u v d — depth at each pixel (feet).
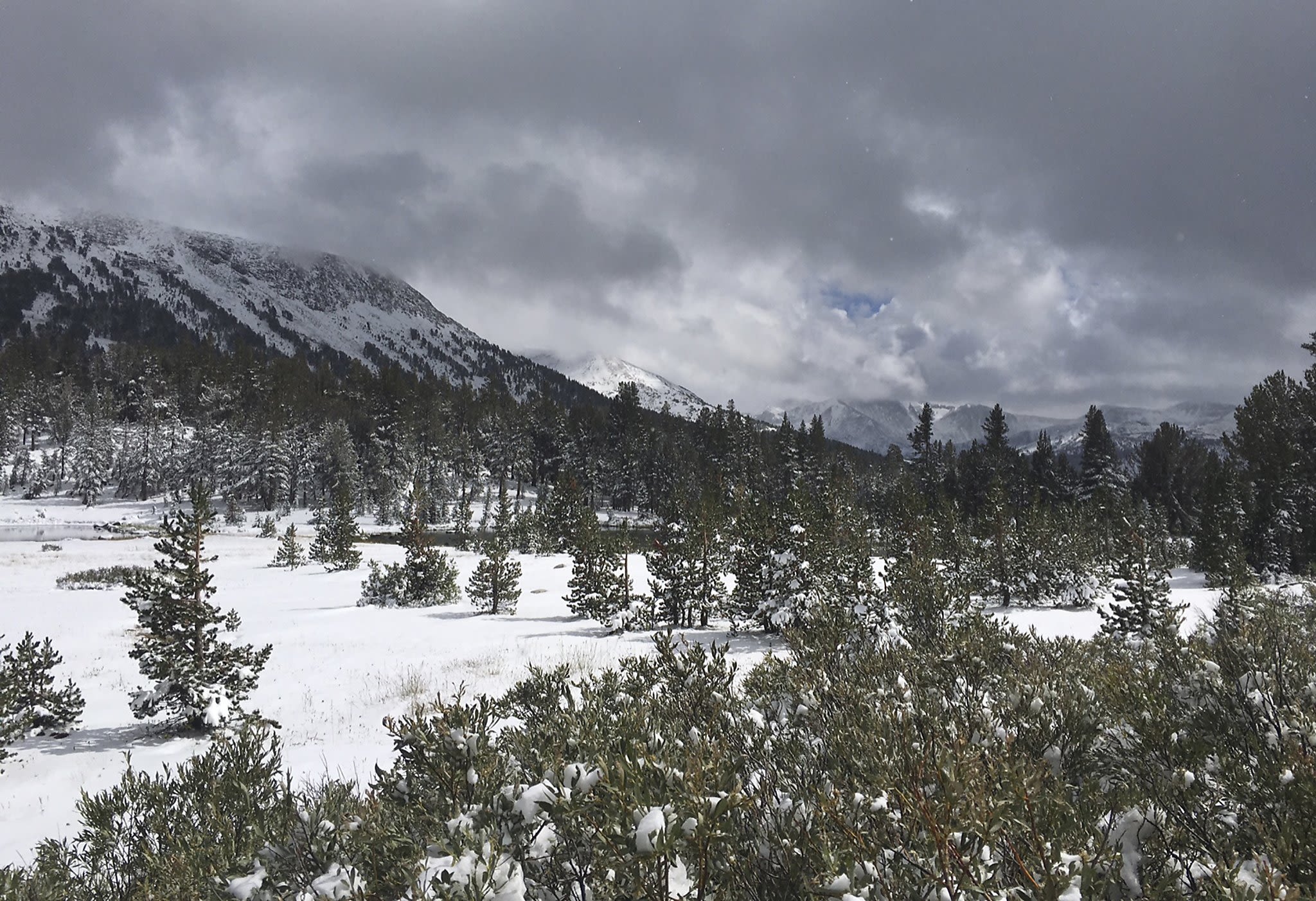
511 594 88.28
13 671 36.40
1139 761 12.04
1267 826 8.95
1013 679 16.65
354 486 295.48
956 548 93.71
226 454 312.29
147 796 18.58
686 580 69.05
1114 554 110.11
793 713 17.52
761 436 419.13
